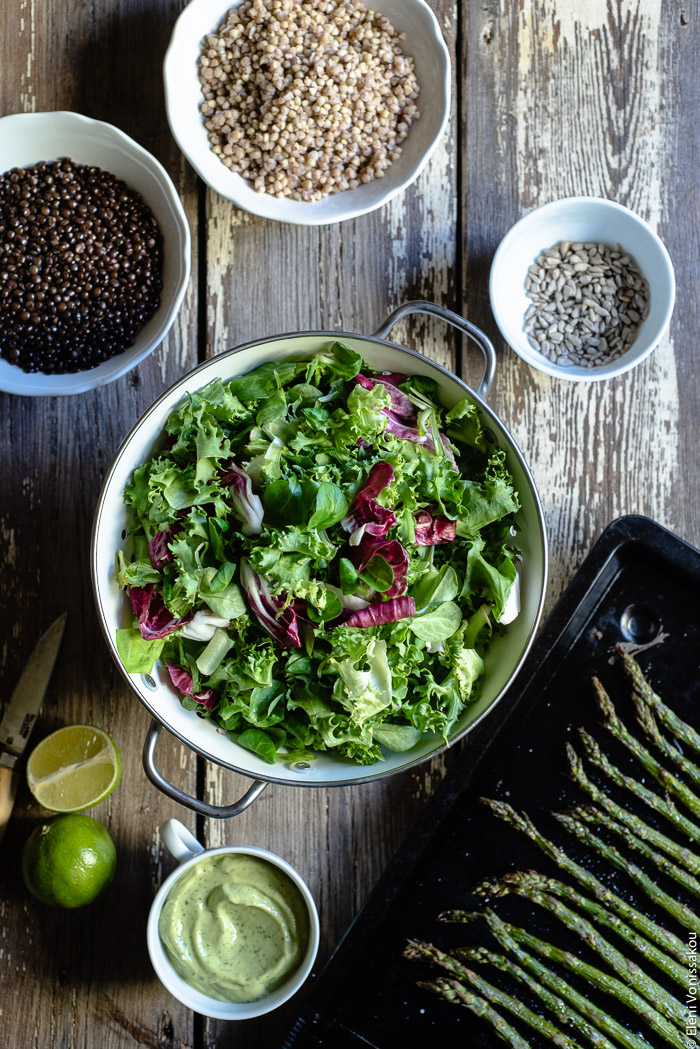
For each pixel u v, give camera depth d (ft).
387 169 3.10
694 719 3.12
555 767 3.11
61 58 3.12
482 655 2.92
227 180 3.06
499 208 3.19
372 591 2.75
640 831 3.09
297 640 2.74
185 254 3.01
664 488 3.21
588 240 3.16
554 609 3.08
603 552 3.07
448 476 2.82
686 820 3.09
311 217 3.08
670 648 3.13
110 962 3.08
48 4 3.12
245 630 2.78
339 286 3.16
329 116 3.02
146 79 3.14
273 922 2.95
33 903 3.09
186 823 3.10
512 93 3.20
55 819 2.96
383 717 2.80
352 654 2.72
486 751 3.10
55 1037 3.07
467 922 3.07
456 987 3.05
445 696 2.83
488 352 2.91
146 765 2.81
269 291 3.15
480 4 3.19
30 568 3.11
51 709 3.10
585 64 3.21
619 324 3.16
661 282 3.11
